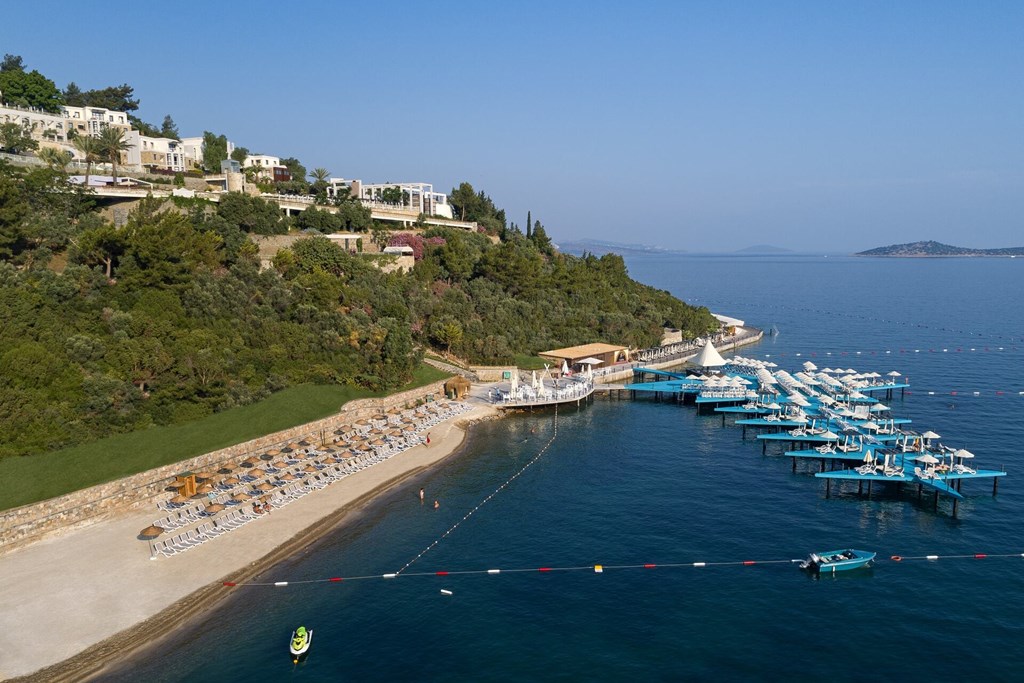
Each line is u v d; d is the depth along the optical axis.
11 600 47.62
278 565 55.50
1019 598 51.88
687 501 70.44
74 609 47.00
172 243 88.56
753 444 90.44
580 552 58.97
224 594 50.94
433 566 56.25
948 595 52.28
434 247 148.12
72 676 40.97
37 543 55.03
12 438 59.47
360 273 121.00
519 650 45.12
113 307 80.12
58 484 57.94
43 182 100.19
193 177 153.12
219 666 42.91
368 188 192.38
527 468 79.88
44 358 65.88
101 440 64.62
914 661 44.03
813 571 55.81
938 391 120.56
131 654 43.50
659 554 58.72
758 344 176.25
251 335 89.69
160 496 63.06
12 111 143.00
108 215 109.94
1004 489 73.69
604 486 74.44
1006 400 113.19
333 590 52.25
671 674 42.66
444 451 84.44
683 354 149.50
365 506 67.69
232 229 111.62
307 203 149.50
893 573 55.69
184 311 85.62
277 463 72.12
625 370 131.88
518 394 105.62
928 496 72.00
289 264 110.75
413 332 119.50
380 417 90.81
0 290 71.00
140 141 160.88
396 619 48.59
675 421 102.06
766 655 44.72
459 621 48.47
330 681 41.81
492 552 58.75
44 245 88.94
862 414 94.44
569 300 158.62
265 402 81.00
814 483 75.88
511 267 149.75
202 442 70.00
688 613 49.72
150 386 74.06
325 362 94.69
